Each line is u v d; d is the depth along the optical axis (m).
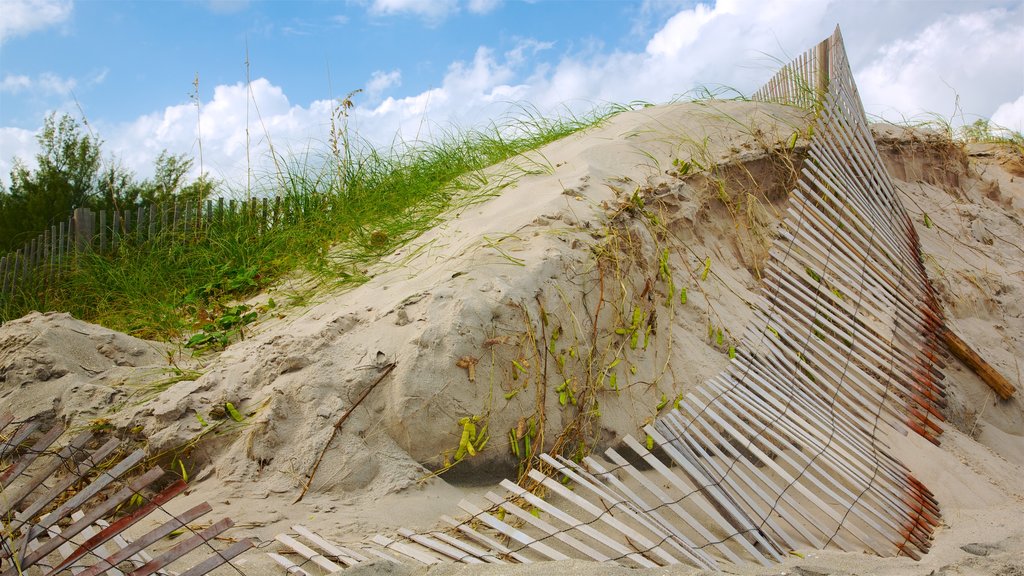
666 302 5.39
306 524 3.74
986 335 6.89
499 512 3.95
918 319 6.21
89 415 4.45
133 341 5.35
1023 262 7.99
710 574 3.23
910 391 5.61
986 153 10.26
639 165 6.44
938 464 4.98
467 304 4.59
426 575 3.16
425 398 4.32
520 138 7.96
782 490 4.46
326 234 6.78
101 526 3.69
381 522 3.83
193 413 4.27
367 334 4.62
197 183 12.48
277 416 4.21
